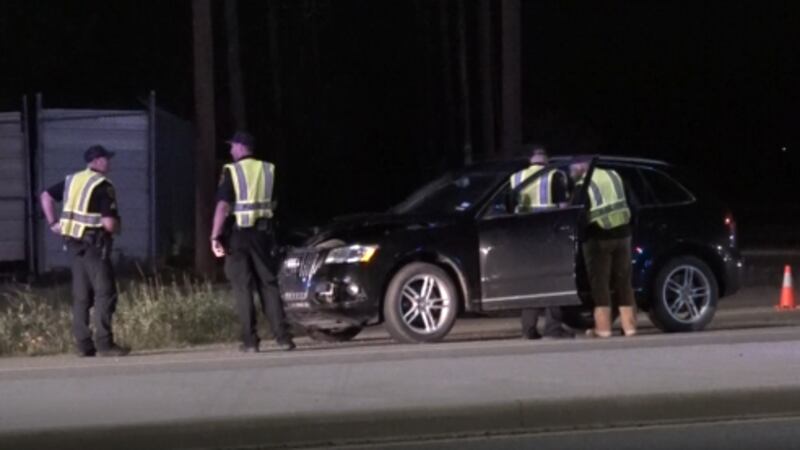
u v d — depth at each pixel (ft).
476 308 46.14
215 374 39.86
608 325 46.75
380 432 33.53
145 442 32.73
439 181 49.93
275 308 45.09
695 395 35.17
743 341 45.21
